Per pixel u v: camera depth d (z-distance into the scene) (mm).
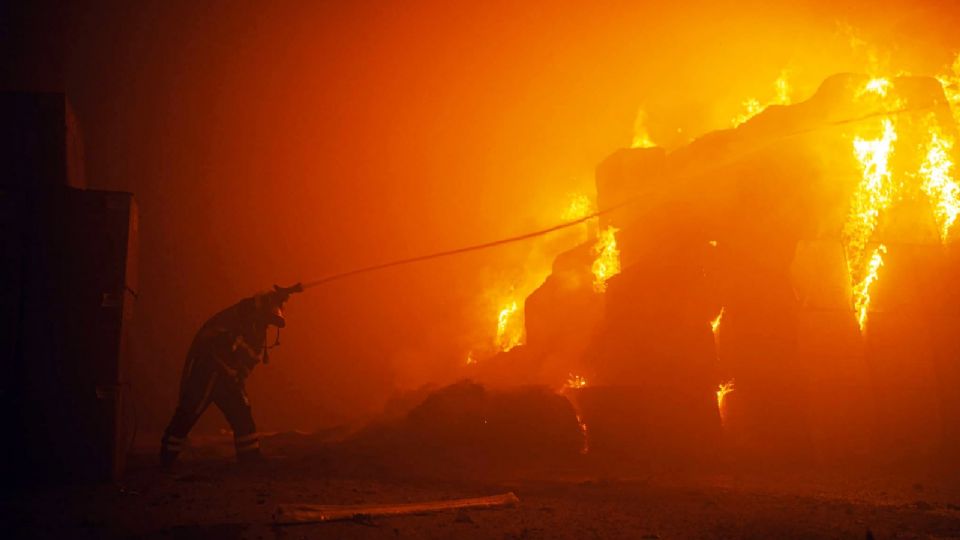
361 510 5957
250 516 5973
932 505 6793
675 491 7535
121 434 8086
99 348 7867
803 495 7398
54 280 7859
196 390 9273
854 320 10992
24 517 5879
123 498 6809
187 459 10586
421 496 7023
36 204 7938
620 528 5598
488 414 11297
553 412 11039
